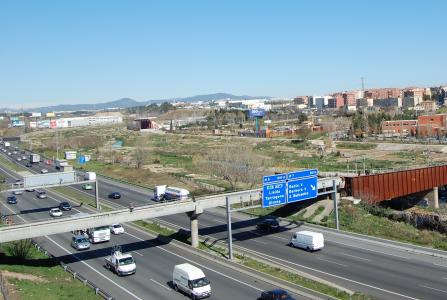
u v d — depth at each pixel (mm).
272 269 60000
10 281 50250
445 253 63281
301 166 156750
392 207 116438
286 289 52281
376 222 85250
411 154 177875
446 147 184750
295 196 74938
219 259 64312
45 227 61500
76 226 63812
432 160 156125
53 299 46906
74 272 58938
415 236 76625
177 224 88062
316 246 67875
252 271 58312
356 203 94062
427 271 57688
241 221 88938
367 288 52562
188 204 71375
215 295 51281
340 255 65875
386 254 65562
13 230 59094
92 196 121125
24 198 123688
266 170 134500
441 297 49219
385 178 103250
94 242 75875
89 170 167375
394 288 52281
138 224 88500
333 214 88625
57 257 68062
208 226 85438
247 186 123375
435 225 82375
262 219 89562
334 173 126125
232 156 136875
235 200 76375
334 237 76000
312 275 57656
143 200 112875
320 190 93938
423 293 50469
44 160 197875
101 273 60219
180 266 53281
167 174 148375
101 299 48469
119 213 66938
